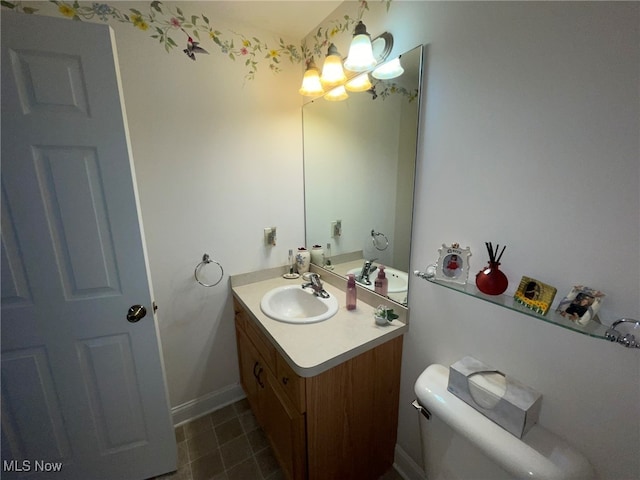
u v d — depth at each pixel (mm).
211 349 1722
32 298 1039
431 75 1016
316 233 1822
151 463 1354
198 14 1374
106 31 961
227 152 1561
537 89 752
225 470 1403
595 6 639
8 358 1049
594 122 668
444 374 1022
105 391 1216
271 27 1551
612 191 658
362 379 1148
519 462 722
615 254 668
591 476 713
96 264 1096
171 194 1454
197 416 1729
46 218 1004
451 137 980
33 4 1098
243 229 1688
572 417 774
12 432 1109
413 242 1175
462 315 1020
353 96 1392
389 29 1151
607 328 674
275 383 1228
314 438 1068
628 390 679
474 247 957
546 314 750
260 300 1505
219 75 1472
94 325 1141
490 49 837
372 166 1334
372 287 1429
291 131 1748
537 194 785
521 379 871
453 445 893
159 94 1348
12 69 887
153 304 1230
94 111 990
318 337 1143
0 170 924
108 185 1051
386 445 1343
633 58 602
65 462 1210
